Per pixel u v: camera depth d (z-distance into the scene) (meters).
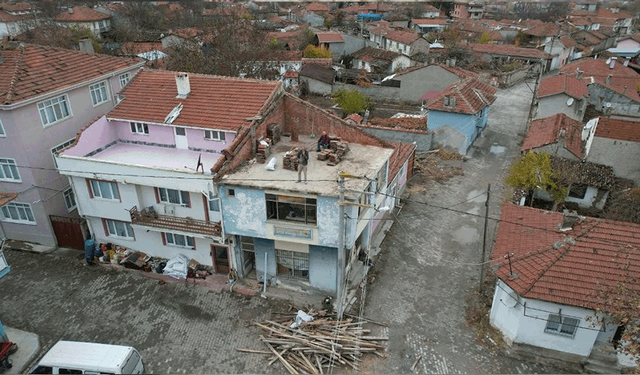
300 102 26.34
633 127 32.72
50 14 100.12
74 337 21.41
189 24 96.25
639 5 133.88
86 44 37.88
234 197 21.84
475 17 131.62
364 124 44.47
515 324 20.11
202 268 25.50
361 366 19.70
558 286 18.80
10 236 28.80
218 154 25.84
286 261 23.77
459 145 41.16
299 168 21.42
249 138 23.75
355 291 23.94
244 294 23.92
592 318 18.39
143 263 25.55
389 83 60.94
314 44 85.88
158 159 25.34
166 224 23.66
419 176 37.16
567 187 31.48
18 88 25.30
